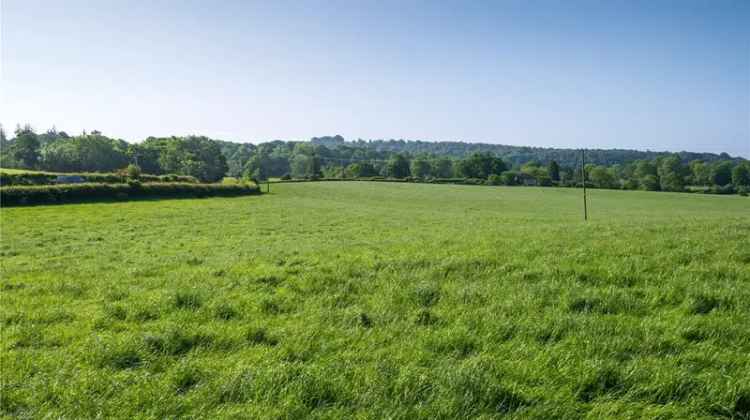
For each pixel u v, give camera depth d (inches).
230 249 707.4
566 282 304.0
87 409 156.9
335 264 408.5
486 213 2031.3
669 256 371.6
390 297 286.4
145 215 1561.3
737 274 310.8
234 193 2797.7
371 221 1428.4
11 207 1770.4
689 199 3550.7
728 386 159.8
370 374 175.6
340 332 227.0
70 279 399.2
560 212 2255.2
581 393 164.7
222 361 196.5
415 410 151.1
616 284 303.1
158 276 405.4
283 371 177.0
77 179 2933.1
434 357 194.9
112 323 254.7
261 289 325.1
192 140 6269.7
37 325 250.8
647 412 151.6
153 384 174.9
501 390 161.6
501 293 285.3
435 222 1376.7
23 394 167.5
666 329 215.3
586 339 204.8
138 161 5836.6
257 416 151.4
